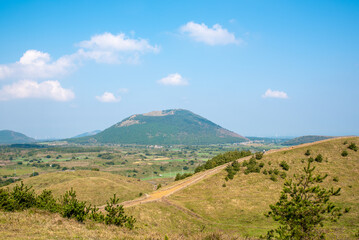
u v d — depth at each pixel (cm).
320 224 2056
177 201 6456
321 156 8388
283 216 2102
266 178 7644
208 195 6931
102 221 3306
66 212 3106
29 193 3575
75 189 10225
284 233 2011
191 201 6475
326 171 7544
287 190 2197
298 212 2005
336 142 9512
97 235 2488
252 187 7188
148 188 15875
